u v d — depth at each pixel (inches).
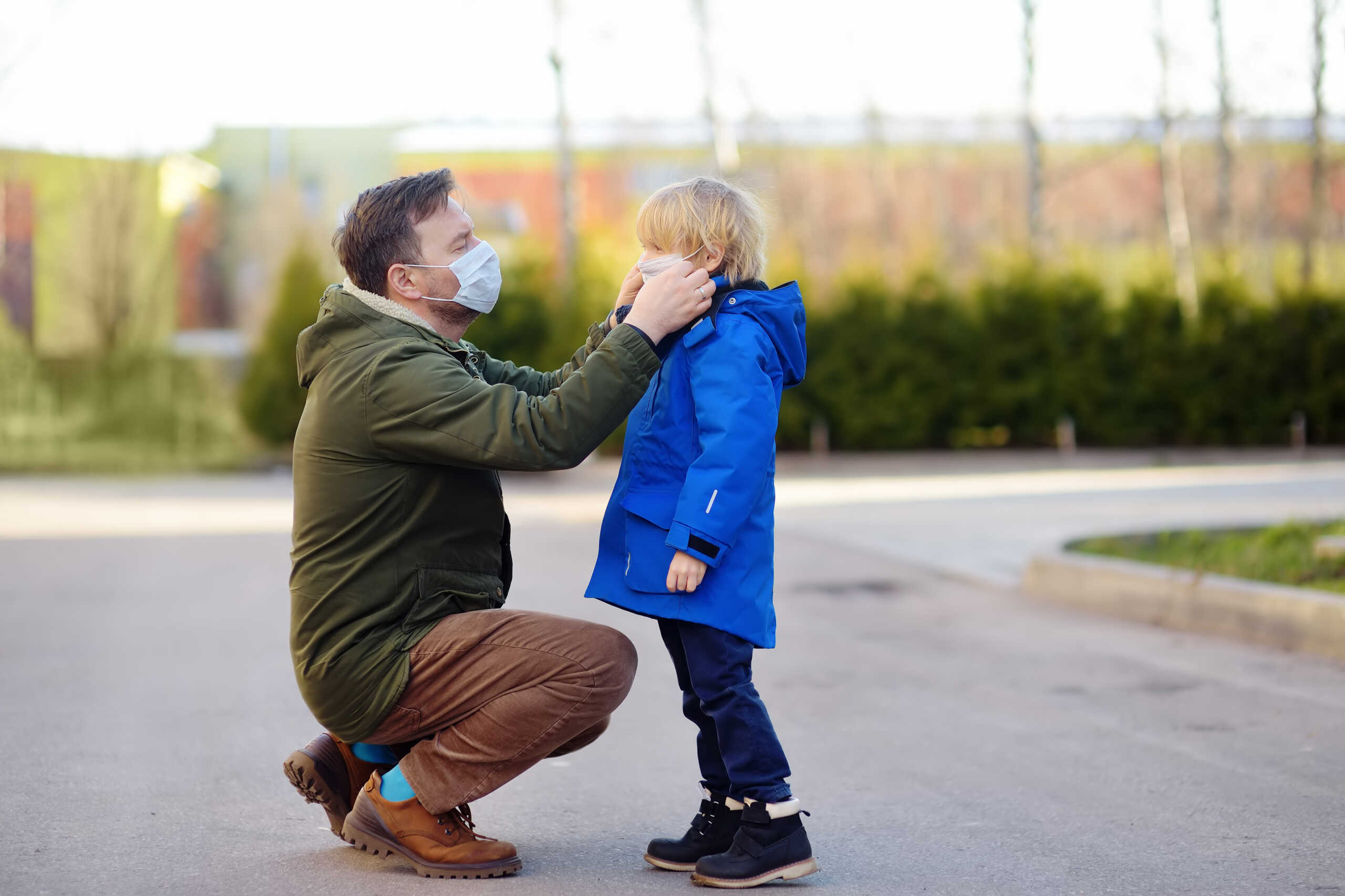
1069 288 941.2
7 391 931.3
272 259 1507.1
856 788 157.0
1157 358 938.1
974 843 134.0
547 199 1560.0
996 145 1534.2
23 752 171.8
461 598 122.7
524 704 117.0
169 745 176.7
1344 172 1218.0
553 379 138.9
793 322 122.4
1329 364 944.3
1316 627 244.4
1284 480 689.6
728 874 117.0
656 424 119.9
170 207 1368.1
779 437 941.2
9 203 1283.2
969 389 933.2
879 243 1275.8
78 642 259.6
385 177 1644.9
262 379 943.0
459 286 123.3
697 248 122.8
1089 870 124.6
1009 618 293.4
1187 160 1381.6
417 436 115.3
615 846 133.3
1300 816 143.8
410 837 121.6
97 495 692.1
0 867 123.9
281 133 1658.5
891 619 292.5
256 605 311.6
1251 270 1090.1
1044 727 189.9
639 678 231.0
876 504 580.4
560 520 529.3
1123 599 295.0
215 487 756.6
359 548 117.5
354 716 118.6
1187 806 148.1
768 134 1219.9
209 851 129.5
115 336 1176.2
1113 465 850.1
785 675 231.1
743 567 117.7
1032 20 961.5
